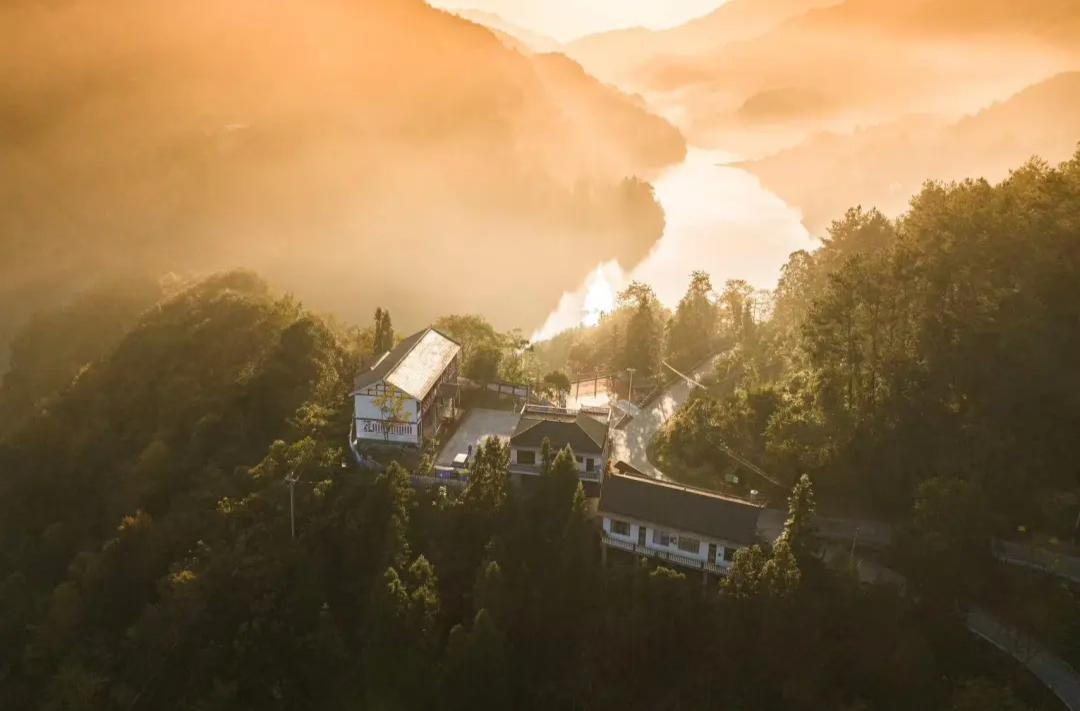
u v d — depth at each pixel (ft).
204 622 217.15
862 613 197.36
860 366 250.16
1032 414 229.04
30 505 315.58
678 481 261.44
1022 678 191.52
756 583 191.11
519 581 207.10
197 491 262.67
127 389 353.31
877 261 258.16
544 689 202.69
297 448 256.32
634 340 373.40
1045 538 217.77
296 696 209.15
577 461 242.78
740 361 341.62
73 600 238.48
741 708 191.11
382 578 201.46
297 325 321.73
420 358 285.23
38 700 225.56
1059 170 273.13
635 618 198.90
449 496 238.68
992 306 228.22
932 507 207.31
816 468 244.63
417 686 193.88
